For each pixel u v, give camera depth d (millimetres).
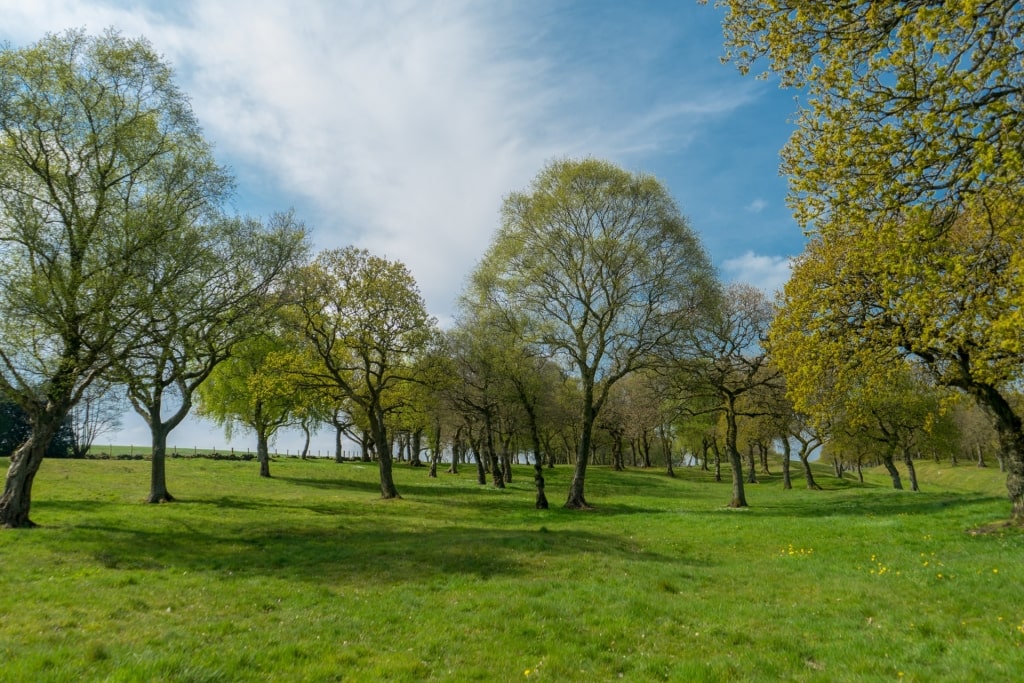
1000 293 11945
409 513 32594
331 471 59344
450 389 44062
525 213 34188
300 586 14586
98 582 14047
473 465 85062
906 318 17766
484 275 35781
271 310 28344
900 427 50438
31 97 22109
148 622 10953
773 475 80125
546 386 45781
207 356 31781
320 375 39938
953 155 9688
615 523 27828
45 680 7496
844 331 19828
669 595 13727
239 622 11289
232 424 60656
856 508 31828
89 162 23094
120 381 23766
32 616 10836
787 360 22906
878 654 9492
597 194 32938
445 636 10445
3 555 16500
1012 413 20281
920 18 9297
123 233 21781
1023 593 11977
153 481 32906
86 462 49719
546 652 9859
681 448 87500
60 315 20953
